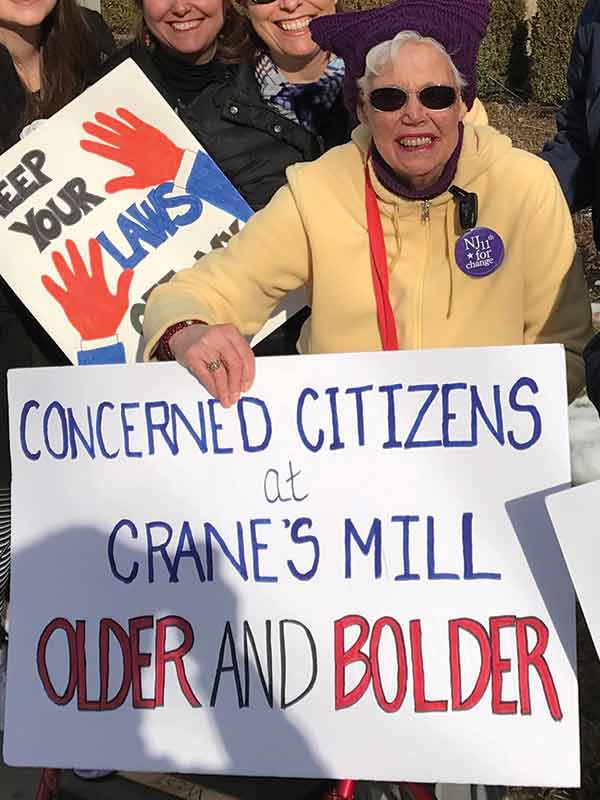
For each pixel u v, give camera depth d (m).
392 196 2.03
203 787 2.82
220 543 1.93
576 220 6.44
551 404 1.81
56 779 2.24
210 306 2.13
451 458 1.85
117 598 1.96
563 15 9.83
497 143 2.04
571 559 1.70
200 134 2.59
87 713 1.96
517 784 1.83
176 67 2.59
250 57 2.65
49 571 1.98
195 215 2.52
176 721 1.94
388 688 1.87
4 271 2.47
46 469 1.98
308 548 1.90
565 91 9.87
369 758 1.87
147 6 2.49
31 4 2.51
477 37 1.95
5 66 2.57
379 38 1.93
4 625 2.88
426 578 1.86
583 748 2.98
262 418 1.90
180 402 1.93
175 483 1.94
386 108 1.93
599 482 1.68
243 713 1.91
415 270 2.07
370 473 1.88
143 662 1.95
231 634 1.92
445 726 1.85
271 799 2.77
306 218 2.10
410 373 1.85
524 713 1.82
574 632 1.80
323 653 1.89
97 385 1.95
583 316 2.10
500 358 1.82
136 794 2.83
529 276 2.07
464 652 1.84
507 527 1.83
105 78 2.50
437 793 2.29
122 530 1.96
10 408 1.98
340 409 1.88
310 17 2.49
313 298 2.15
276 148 2.59
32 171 2.48
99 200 2.50
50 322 2.49
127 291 2.50
